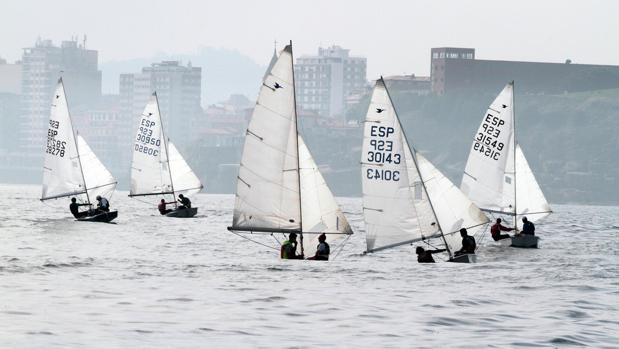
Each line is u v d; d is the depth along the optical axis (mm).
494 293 149500
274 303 132500
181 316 117875
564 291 153625
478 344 102250
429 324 116000
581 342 104312
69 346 95562
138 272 173625
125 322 111688
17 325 106688
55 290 141000
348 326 113375
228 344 99500
